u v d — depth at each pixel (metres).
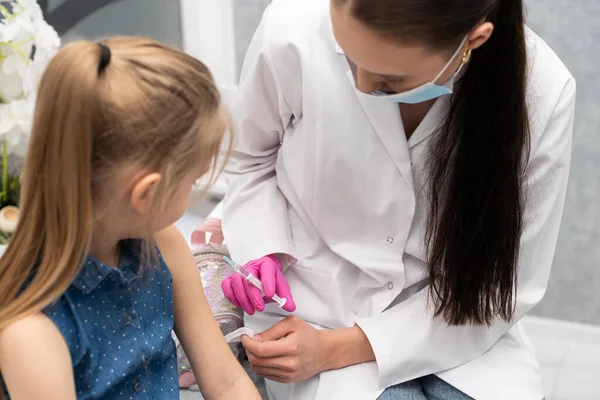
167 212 0.83
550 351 2.05
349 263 1.29
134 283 0.89
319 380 1.22
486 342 1.24
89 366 0.84
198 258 1.37
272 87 1.22
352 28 0.90
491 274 1.14
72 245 0.77
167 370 0.98
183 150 0.79
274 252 1.27
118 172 0.77
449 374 1.23
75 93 0.73
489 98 1.03
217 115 0.82
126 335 0.88
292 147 1.25
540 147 1.15
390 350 1.19
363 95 1.11
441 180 1.11
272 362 1.16
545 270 1.25
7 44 1.29
